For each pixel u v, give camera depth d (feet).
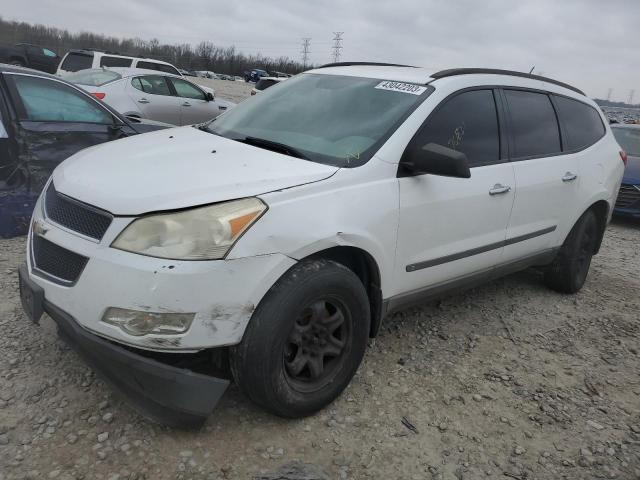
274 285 8.49
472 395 10.85
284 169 9.30
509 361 12.42
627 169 30.68
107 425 8.79
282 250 8.36
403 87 11.64
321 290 8.86
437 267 11.48
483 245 12.49
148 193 8.24
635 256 23.41
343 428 9.40
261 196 8.44
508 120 13.28
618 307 16.66
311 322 9.12
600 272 20.25
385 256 10.11
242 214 8.10
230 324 8.03
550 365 12.49
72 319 8.27
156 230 7.85
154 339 7.77
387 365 11.58
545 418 10.37
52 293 8.55
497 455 9.23
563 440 9.80
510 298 16.28
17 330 11.30
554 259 16.35
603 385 11.85
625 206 29.78
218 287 7.84
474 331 13.74
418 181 10.57
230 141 11.02
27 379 9.74
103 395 9.49
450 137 11.55
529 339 13.69
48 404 9.15
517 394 11.10
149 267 7.68
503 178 12.66
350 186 9.53
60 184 9.32
